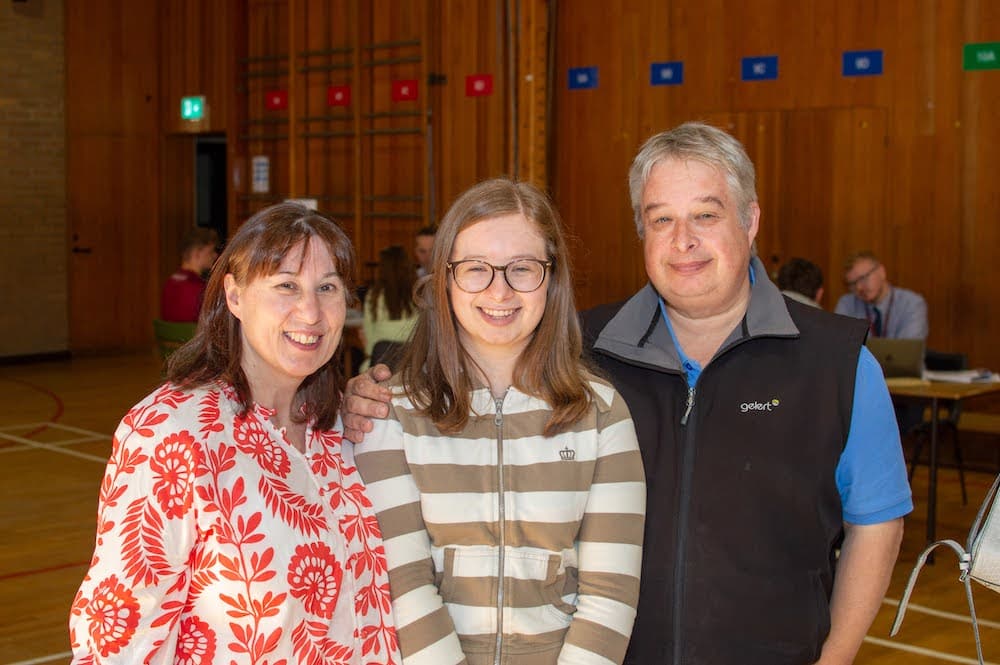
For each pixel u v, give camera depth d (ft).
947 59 23.76
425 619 5.69
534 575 5.83
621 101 28.60
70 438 25.49
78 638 4.99
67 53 38.65
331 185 35.04
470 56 30.78
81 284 39.47
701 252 6.20
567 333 6.08
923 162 24.18
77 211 39.22
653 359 6.51
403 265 20.43
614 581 5.86
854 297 22.33
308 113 35.53
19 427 26.81
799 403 6.26
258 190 37.63
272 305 5.43
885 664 12.56
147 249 41.04
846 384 6.22
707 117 27.20
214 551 5.12
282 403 5.72
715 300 6.28
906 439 23.54
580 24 29.17
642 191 6.48
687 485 6.33
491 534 5.84
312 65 35.22
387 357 6.76
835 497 6.31
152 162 40.91
